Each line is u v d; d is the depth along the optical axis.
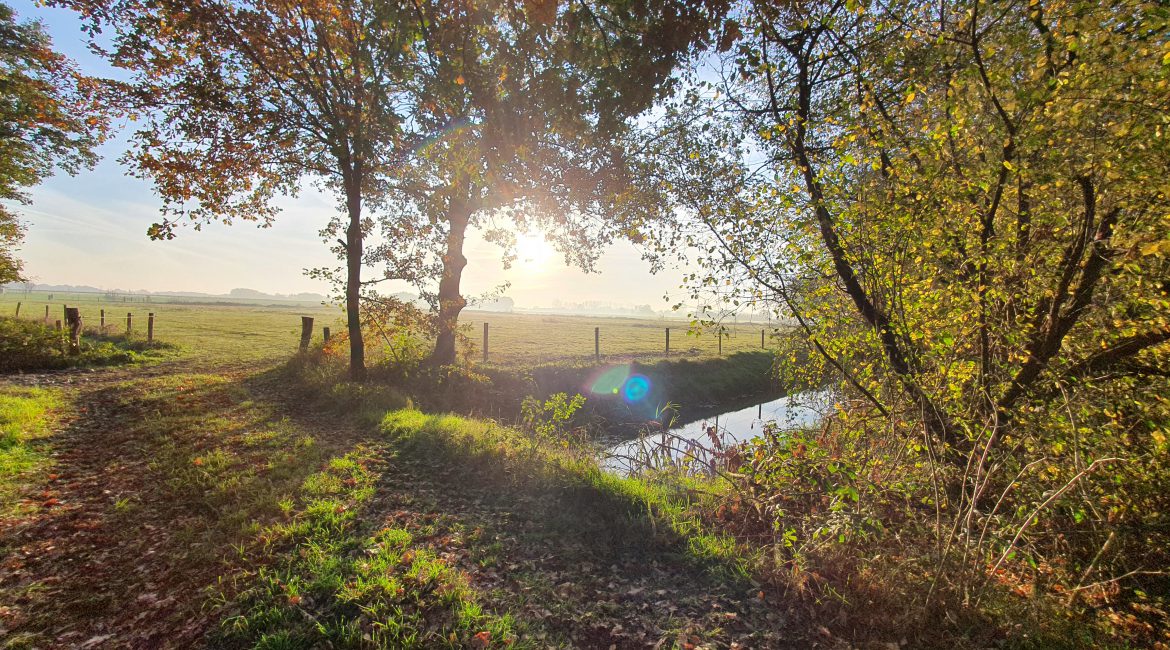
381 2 5.60
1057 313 4.89
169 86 11.16
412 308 14.31
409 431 8.66
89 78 11.11
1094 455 4.17
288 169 13.58
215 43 10.95
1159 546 4.21
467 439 8.02
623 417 15.34
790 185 5.38
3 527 5.05
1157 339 4.41
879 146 4.83
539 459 7.25
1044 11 4.14
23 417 8.56
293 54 11.41
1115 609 4.13
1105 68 3.62
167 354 18.03
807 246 5.73
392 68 8.93
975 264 4.92
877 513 4.58
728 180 5.99
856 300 5.68
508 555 4.98
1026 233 5.05
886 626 3.93
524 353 20.92
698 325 5.87
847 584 4.33
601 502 6.13
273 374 14.25
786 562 4.71
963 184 4.61
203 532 5.09
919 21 5.32
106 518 5.38
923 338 5.20
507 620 3.90
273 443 7.88
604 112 6.43
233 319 41.28
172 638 3.60
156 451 7.45
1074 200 4.61
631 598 4.38
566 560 4.95
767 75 6.36
